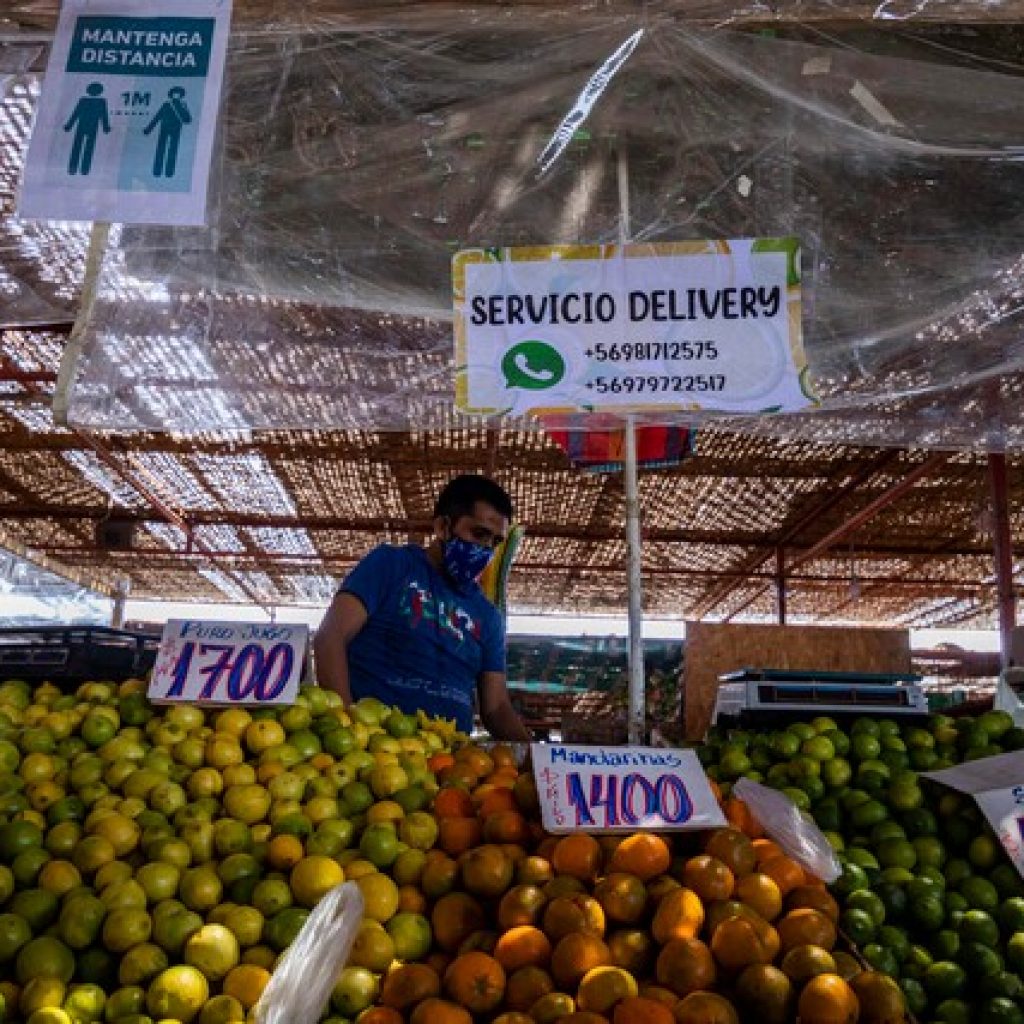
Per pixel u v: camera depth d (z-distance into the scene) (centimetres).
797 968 156
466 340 244
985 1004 181
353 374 382
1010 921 200
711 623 578
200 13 229
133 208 219
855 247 300
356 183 285
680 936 160
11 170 332
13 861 181
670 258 246
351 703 298
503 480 946
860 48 245
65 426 324
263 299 335
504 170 282
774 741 258
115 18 229
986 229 290
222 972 164
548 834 192
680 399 240
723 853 180
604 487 951
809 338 342
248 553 1322
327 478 972
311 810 203
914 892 203
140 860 188
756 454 844
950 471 871
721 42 245
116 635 289
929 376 366
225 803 203
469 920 175
